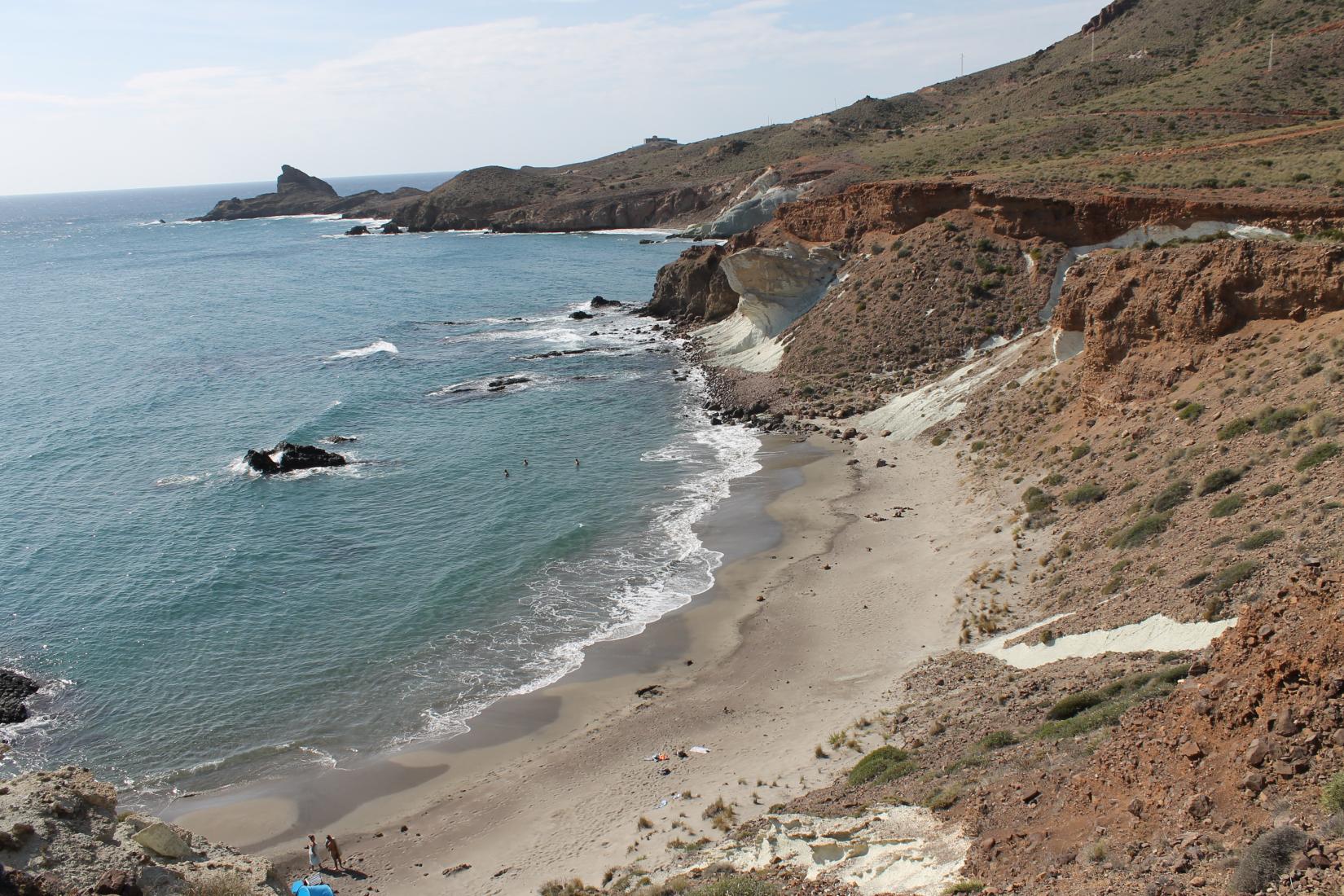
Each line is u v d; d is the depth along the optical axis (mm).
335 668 32938
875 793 19609
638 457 54969
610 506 47031
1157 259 39750
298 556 42312
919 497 44219
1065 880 12250
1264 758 11984
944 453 48438
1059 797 14805
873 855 15906
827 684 28984
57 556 42688
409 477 52531
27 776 15117
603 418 63594
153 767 27797
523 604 37094
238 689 31766
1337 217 50094
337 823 25016
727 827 20969
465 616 36344
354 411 67062
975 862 14055
